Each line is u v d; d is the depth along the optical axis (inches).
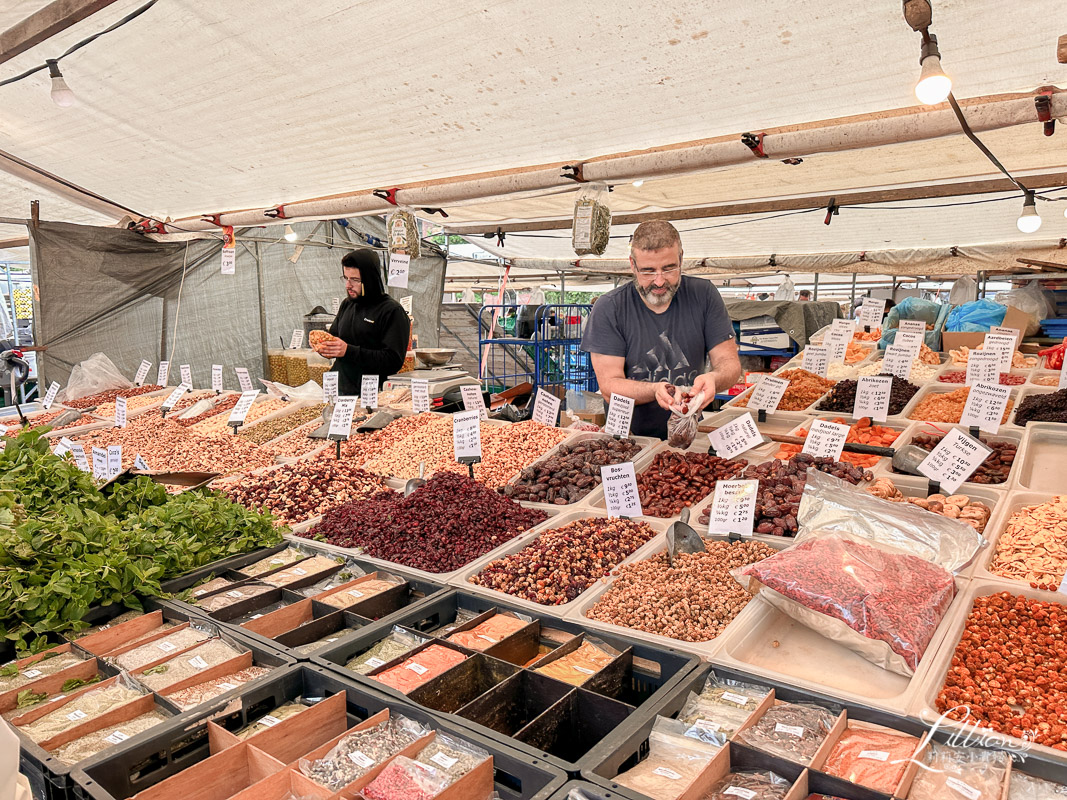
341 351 214.8
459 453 141.0
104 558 94.1
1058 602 85.0
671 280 137.5
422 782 60.0
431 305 422.3
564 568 101.3
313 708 68.4
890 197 233.8
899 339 231.5
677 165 149.2
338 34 118.3
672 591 90.5
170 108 160.9
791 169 202.2
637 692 81.1
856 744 64.5
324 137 167.5
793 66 111.6
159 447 200.5
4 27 136.3
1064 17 93.2
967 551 93.1
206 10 116.9
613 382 149.7
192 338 313.3
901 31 98.6
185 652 83.6
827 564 84.4
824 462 128.0
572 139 153.9
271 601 98.2
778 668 78.0
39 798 62.2
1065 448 146.3
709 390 127.9
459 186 186.9
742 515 107.8
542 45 113.5
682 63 114.0
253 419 224.2
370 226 393.4
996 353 185.2
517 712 74.7
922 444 151.9
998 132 160.7
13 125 184.2
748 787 58.8
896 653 73.9
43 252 262.2
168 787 58.4
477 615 92.4
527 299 601.0
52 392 258.5
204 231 273.0
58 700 73.7
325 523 126.1
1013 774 60.0
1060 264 357.1
